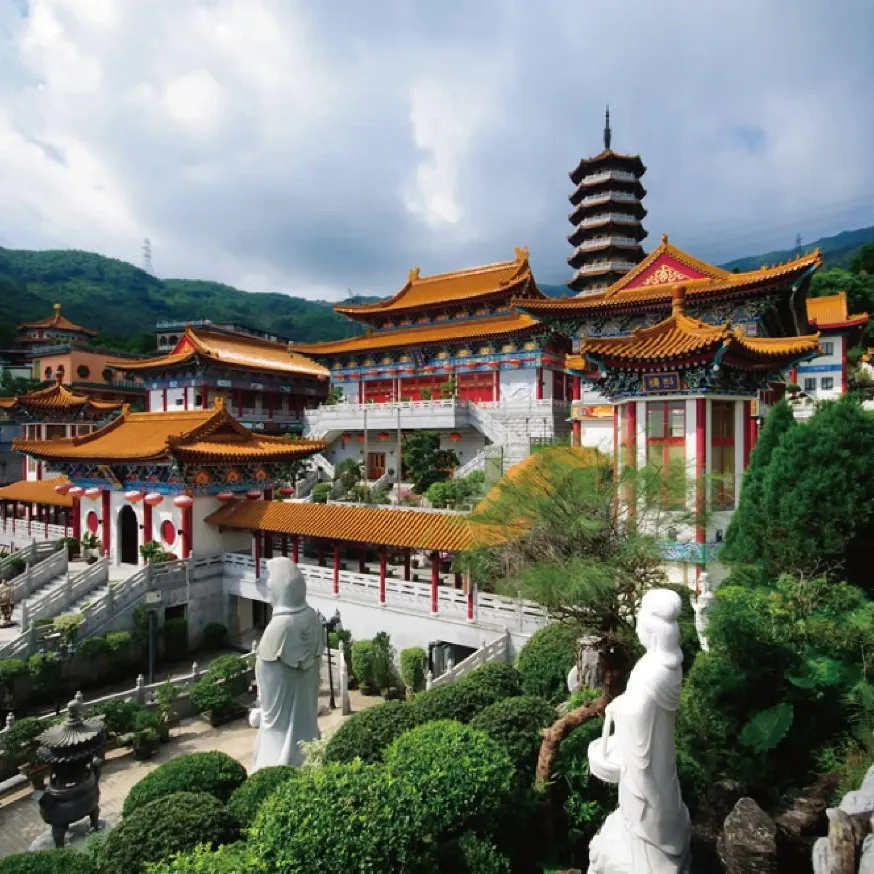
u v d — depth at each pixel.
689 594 19.28
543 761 13.52
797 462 17.41
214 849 12.76
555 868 13.00
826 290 85.88
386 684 28.39
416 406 54.34
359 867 10.59
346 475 50.97
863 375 68.25
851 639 13.73
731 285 31.03
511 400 53.53
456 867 12.13
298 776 12.81
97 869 12.55
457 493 39.31
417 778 12.06
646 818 9.82
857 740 12.42
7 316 135.75
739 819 10.36
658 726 9.62
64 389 67.44
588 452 15.42
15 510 54.53
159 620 33.72
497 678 17.88
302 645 17.77
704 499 14.53
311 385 77.94
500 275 62.72
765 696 13.80
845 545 16.62
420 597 29.14
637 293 36.19
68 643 29.45
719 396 24.45
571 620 14.30
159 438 40.19
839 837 8.63
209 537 37.91
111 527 41.78
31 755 22.77
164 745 24.86
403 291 67.44
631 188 63.94
